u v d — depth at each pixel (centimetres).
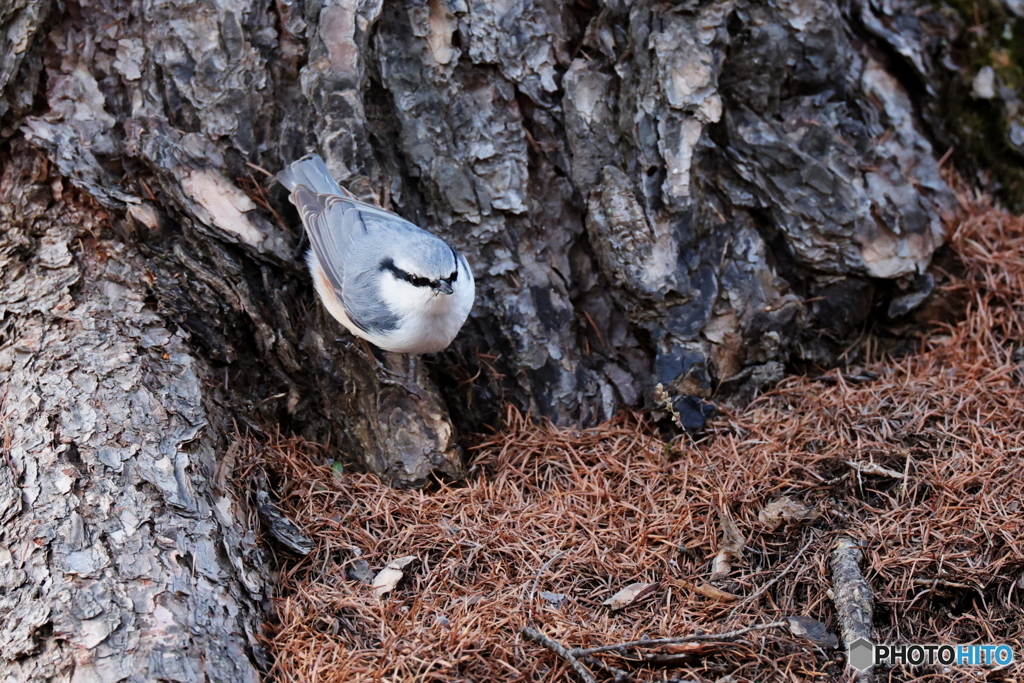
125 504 642
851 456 741
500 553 704
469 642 627
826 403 807
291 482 756
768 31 827
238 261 787
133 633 578
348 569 695
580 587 684
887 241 838
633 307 829
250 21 791
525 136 824
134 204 770
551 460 787
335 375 788
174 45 784
